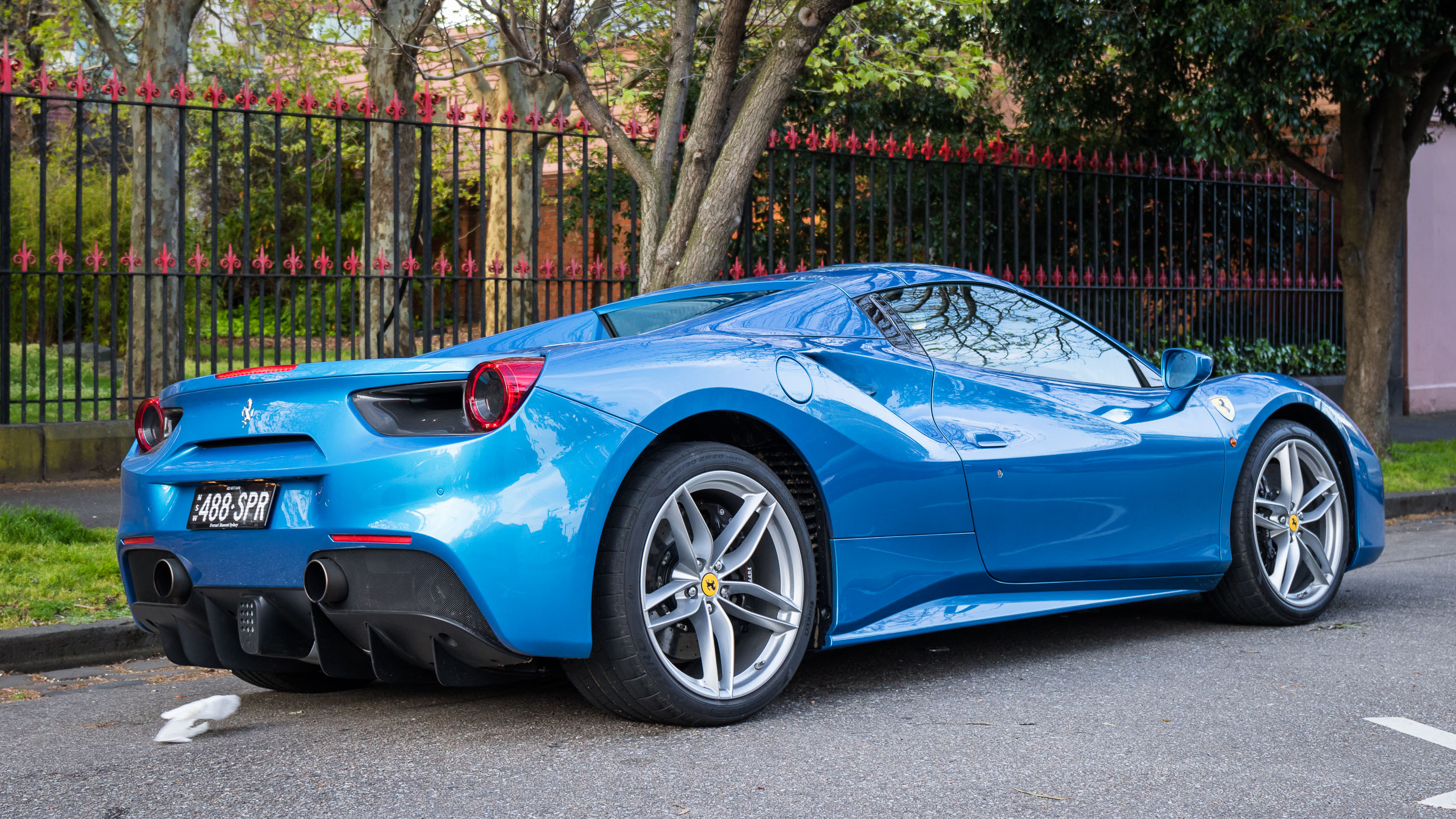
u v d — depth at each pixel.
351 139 19.80
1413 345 14.34
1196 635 4.17
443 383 2.70
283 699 3.46
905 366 3.46
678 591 2.90
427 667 2.81
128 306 7.73
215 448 2.98
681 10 6.46
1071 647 3.97
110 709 3.35
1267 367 12.16
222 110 7.26
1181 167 11.49
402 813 2.33
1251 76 8.65
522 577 2.62
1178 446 4.02
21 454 7.40
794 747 2.77
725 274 8.44
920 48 12.99
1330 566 4.42
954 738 2.85
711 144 6.07
